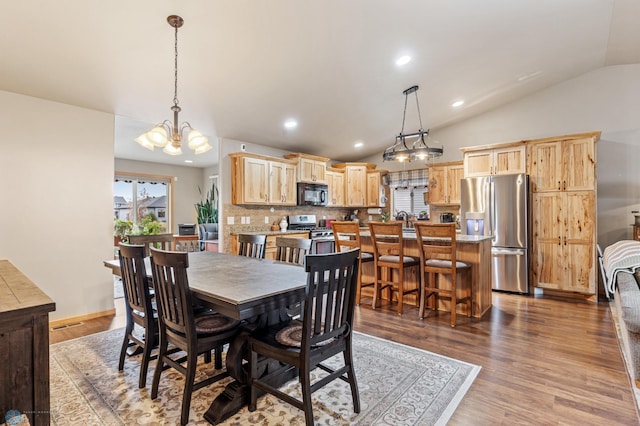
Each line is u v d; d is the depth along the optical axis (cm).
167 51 271
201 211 716
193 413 186
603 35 366
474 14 293
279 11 248
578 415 181
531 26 328
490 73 420
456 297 351
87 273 344
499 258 462
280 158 535
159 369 200
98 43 250
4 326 113
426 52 344
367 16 272
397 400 198
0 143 296
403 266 362
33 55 254
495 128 545
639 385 208
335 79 369
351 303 187
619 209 448
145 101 346
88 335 300
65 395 202
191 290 182
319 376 228
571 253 433
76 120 338
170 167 799
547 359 248
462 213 497
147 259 295
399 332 306
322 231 583
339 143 604
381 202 681
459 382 217
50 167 322
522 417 180
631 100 443
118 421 177
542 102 502
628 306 212
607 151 456
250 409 187
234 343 194
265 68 323
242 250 338
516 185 451
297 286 188
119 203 726
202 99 363
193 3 226
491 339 289
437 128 601
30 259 311
